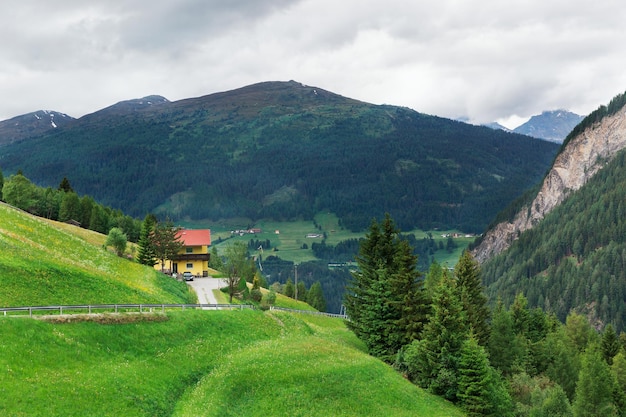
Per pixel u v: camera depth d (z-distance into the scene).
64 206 150.88
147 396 42.22
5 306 51.41
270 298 99.94
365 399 53.28
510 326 87.12
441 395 61.91
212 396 46.34
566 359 88.25
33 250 70.38
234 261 93.81
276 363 55.62
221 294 98.31
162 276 95.25
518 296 105.88
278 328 70.44
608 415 72.00
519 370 82.69
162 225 115.56
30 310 47.38
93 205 158.50
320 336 74.56
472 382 59.72
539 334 107.31
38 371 39.19
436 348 63.44
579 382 74.62
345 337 78.44
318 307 172.25
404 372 65.44
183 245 119.88
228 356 56.12
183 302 82.94
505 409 61.41
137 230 167.25
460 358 62.25
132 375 44.38
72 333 46.56
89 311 53.00
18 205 136.00
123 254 105.62
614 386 80.75
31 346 41.72
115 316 53.03
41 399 36.03
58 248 81.12
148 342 52.00
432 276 104.00
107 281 70.31
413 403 56.12
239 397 48.34
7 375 36.88
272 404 48.12
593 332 123.56
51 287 60.25
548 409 66.12
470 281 84.44
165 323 57.53
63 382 39.03
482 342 78.88
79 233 127.31
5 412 33.31
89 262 81.69
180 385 47.25
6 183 137.50
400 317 72.31
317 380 53.91
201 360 53.41
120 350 48.50
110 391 40.50
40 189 160.00
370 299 74.81
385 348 72.00
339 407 50.41
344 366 59.09
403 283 72.50
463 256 86.06
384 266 77.81
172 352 52.25
